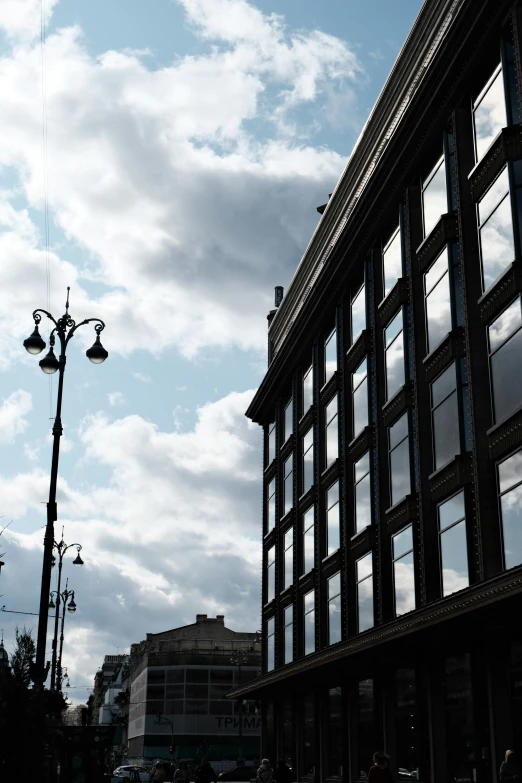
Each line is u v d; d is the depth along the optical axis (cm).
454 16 2720
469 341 2595
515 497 2300
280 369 5166
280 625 4931
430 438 2936
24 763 2006
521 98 2433
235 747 9506
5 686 2034
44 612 2177
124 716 12719
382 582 3259
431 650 2753
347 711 3600
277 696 4897
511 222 2417
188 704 9569
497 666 2344
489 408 2502
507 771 1809
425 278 3077
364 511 3606
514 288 2364
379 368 3531
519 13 2478
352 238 3809
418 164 3206
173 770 5022
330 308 4316
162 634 11069
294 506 4762
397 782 3008
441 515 2764
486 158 2606
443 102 2917
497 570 2372
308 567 4459
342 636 3738
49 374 2439
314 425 4494
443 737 2666
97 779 2508
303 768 4281
